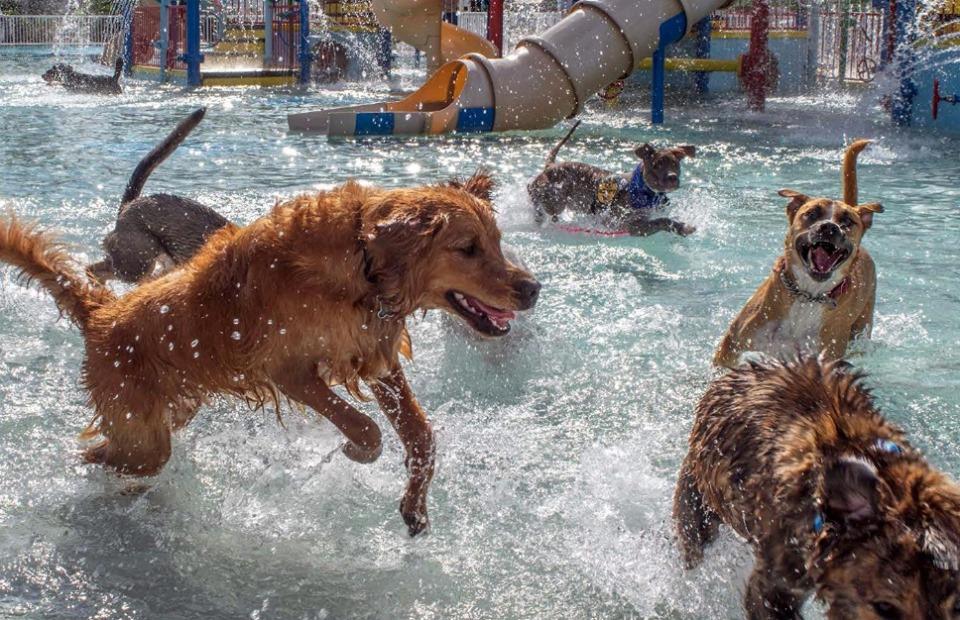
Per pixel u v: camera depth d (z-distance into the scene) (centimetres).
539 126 1755
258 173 1245
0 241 482
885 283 798
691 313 729
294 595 392
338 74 2852
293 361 433
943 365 625
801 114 2052
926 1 1869
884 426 373
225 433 534
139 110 1967
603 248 922
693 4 1831
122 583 396
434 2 2295
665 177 984
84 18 3909
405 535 438
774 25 2762
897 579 288
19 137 1527
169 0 2780
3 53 3519
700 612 383
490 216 423
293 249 421
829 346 619
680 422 546
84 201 1047
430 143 1558
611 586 398
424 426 450
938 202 1105
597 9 1792
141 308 463
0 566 404
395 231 402
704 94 2450
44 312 715
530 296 413
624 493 468
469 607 384
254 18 3080
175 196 737
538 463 499
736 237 963
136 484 480
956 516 299
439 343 670
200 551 423
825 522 305
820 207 607
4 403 554
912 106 1845
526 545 427
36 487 470
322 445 523
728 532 411
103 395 468
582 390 593
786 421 367
